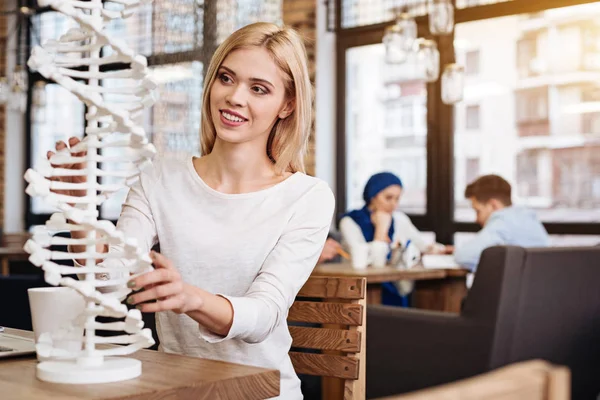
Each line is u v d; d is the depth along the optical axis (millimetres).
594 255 3209
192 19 5078
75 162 1124
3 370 1190
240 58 1542
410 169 5461
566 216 4852
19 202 7242
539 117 4938
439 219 5312
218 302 1276
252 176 1624
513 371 592
